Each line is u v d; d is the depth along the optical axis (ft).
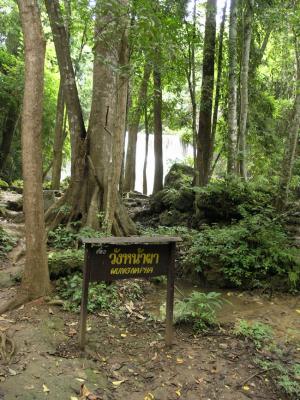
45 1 23.71
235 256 20.95
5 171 58.80
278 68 46.37
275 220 23.73
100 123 24.32
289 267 20.63
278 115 44.75
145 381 11.48
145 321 15.31
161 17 18.94
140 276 12.82
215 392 11.24
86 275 12.27
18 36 55.01
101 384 11.05
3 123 56.85
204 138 32.91
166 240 12.71
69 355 12.19
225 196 26.40
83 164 24.44
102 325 14.40
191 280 21.42
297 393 11.28
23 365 11.26
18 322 13.66
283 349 13.84
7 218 29.68
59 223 23.82
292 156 26.66
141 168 82.58
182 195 32.12
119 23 17.81
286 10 26.27
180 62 27.02
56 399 10.11
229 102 29.94
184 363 12.48
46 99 57.26
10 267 19.71
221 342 14.05
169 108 41.09
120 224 24.18
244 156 30.45
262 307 18.01
